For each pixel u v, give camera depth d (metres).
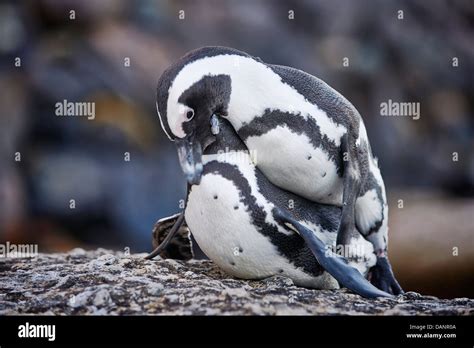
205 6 23.50
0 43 19.64
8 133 18.19
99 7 20.91
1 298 6.45
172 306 6.02
